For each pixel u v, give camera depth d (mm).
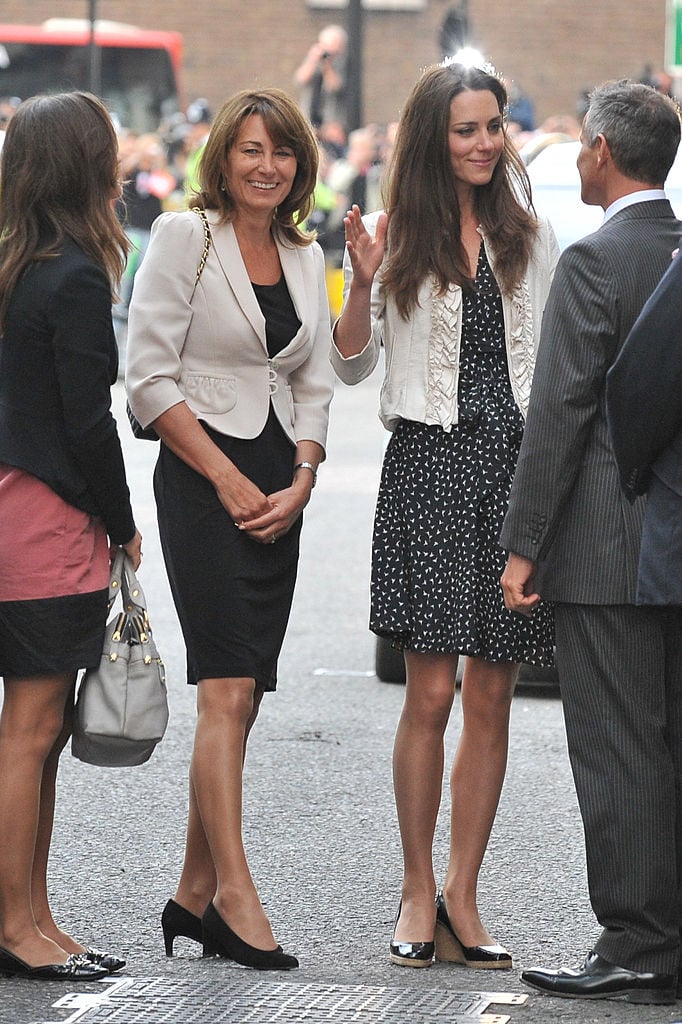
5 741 10453
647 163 10227
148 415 10805
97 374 10164
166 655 19906
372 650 20656
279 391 11055
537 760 16000
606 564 10148
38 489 10320
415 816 11180
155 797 14820
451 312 11008
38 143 10242
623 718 10211
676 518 9766
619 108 10242
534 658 11055
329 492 31266
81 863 13047
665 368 9570
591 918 11922
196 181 10984
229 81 81625
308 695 18500
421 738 11203
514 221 11125
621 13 81375
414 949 10930
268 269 11094
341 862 13109
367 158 56594
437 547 10984
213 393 10906
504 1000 10148
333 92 66750
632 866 10133
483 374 11125
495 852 13383
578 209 19203
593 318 10055
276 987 10297
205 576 10805
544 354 10172
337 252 55125
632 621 10188
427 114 10953
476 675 11297
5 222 10328
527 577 10328
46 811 10938
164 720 10711
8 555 10312
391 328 11195
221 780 10750
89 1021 9680
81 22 73750
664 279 9625
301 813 14359
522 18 81500
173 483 10906
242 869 10781
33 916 10609
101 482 10312
